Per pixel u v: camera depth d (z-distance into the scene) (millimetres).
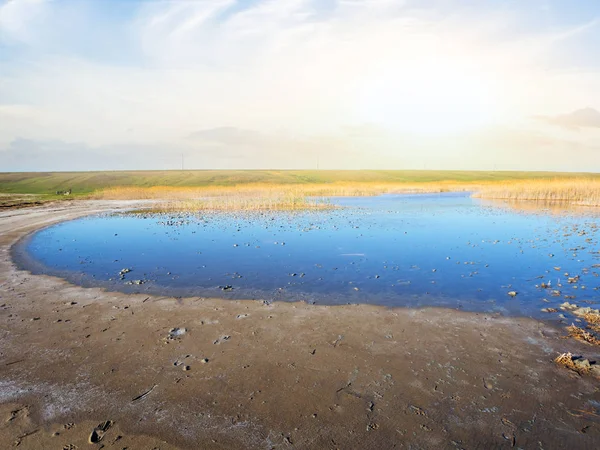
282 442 3533
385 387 4434
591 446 3441
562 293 8258
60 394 4328
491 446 3465
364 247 14031
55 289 8680
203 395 4289
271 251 13336
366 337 5840
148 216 25891
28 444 3506
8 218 24406
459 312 7020
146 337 5863
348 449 3436
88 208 31672
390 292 8367
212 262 11602
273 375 4707
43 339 5801
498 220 22516
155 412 3994
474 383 4500
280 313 6953
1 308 7285
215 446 3484
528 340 5719
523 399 4172
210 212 28281
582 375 4648
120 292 8414
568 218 23344
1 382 4586
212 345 5566
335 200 41219
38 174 115875
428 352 5316
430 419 3852
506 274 9984
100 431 3701
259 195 42406
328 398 4223
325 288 8695
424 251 13242
